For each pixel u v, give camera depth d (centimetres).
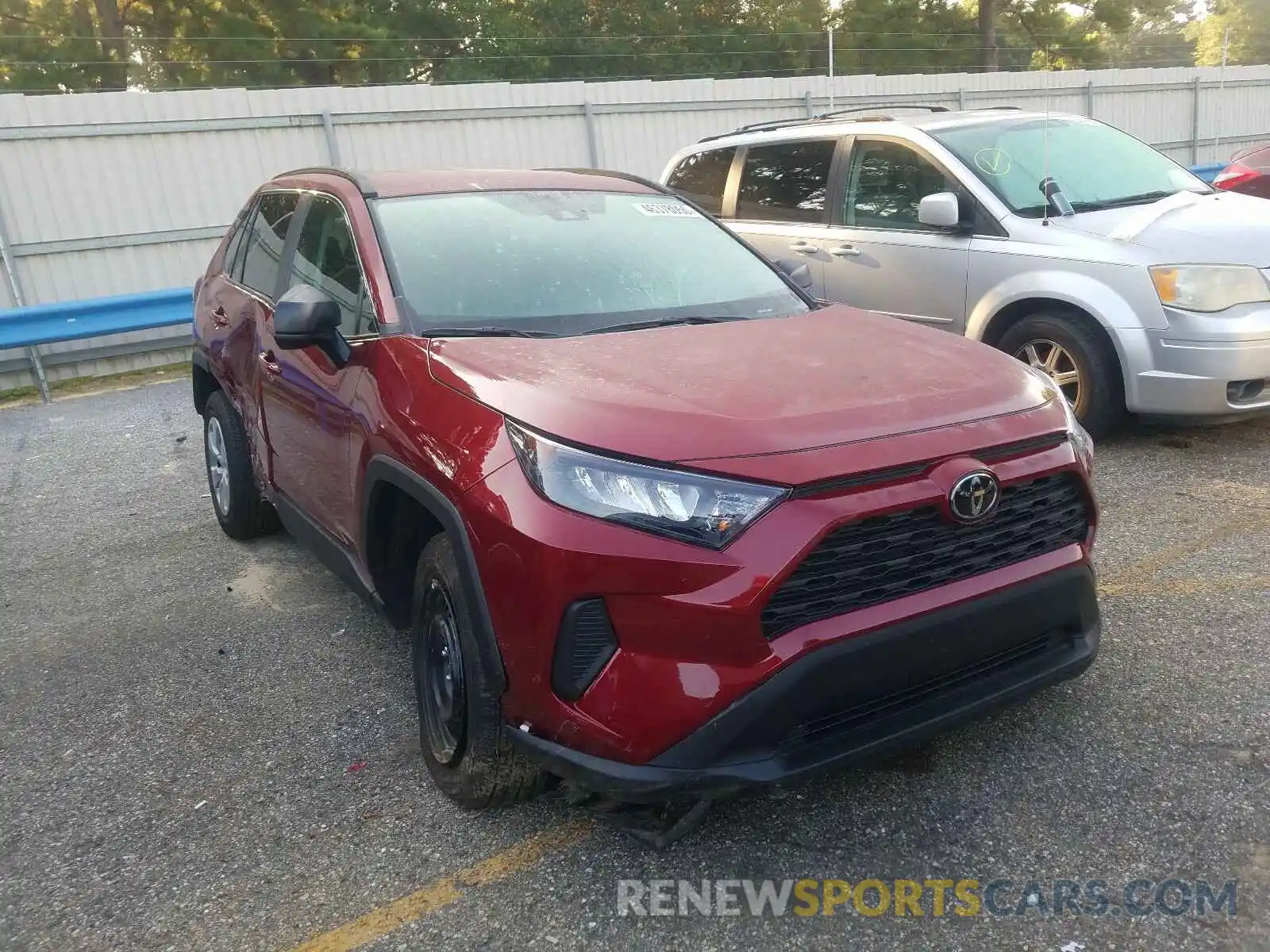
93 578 512
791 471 240
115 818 309
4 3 2416
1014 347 605
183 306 1088
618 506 240
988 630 263
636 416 253
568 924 251
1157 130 1883
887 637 246
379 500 320
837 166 693
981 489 254
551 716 250
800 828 281
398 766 326
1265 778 286
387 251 360
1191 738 308
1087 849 264
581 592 240
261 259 477
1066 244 575
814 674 238
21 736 362
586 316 347
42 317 998
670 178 820
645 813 283
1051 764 301
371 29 2553
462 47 2836
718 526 236
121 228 1132
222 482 539
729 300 374
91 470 719
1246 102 1975
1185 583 412
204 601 473
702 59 3038
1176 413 547
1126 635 373
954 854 267
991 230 606
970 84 1692
